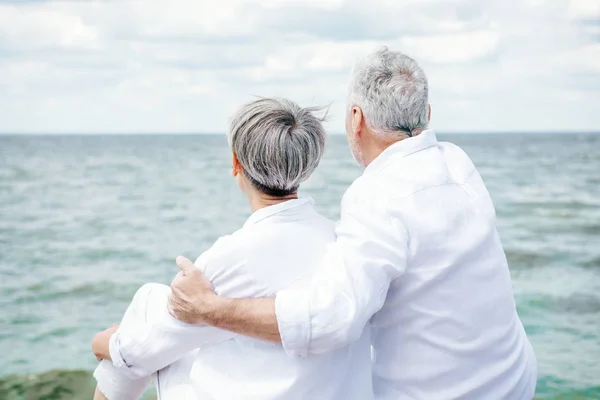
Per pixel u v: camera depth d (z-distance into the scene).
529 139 61.53
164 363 2.06
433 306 1.91
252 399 1.88
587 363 6.46
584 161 35.75
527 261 12.40
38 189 27.73
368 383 1.98
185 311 1.90
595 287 10.04
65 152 46.53
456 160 2.09
